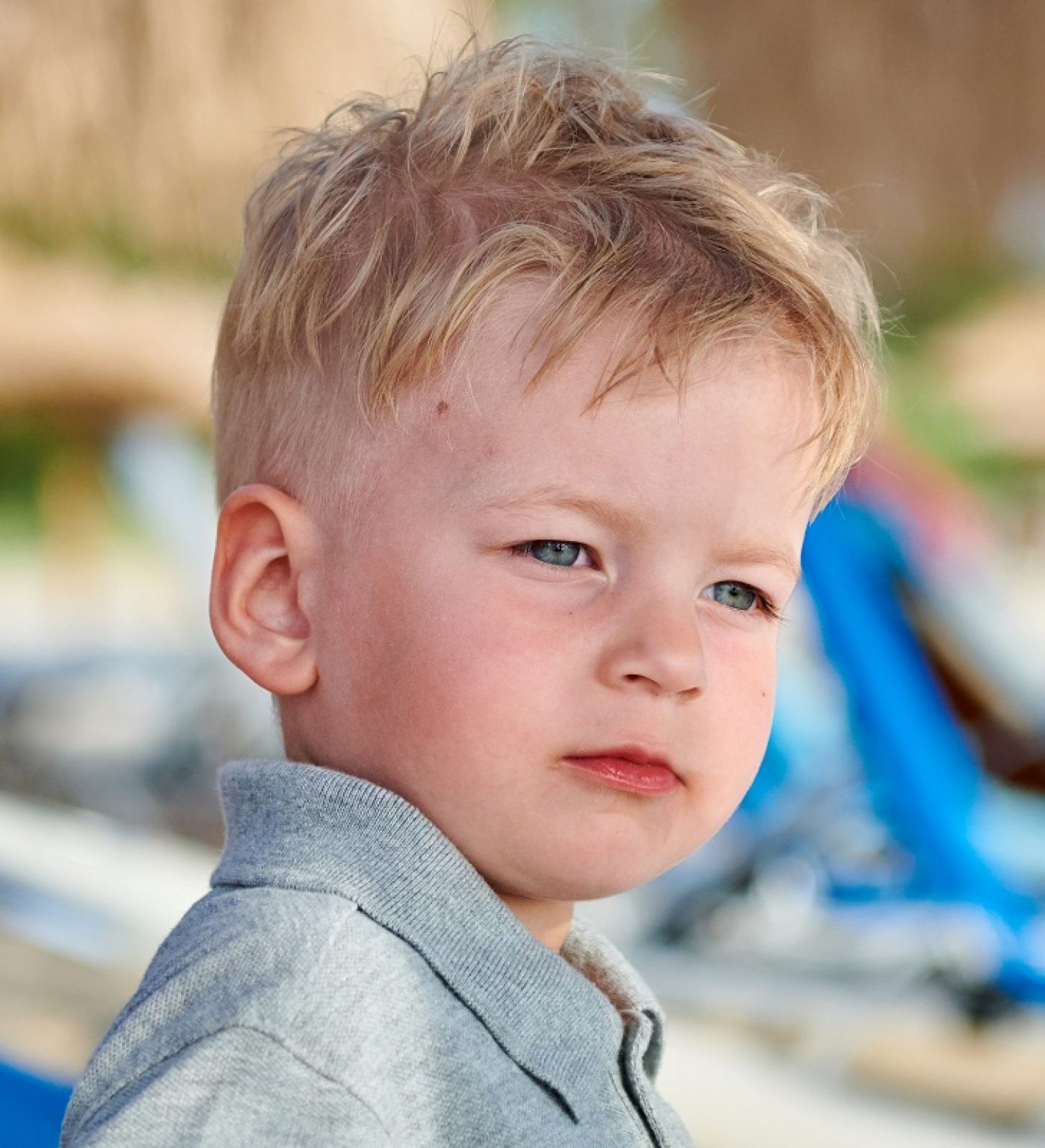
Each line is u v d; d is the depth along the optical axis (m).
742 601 1.12
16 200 4.90
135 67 4.39
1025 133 7.62
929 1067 3.16
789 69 7.26
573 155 1.17
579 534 1.00
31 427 7.09
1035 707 3.41
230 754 5.06
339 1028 0.86
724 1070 2.91
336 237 1.12
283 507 1.08
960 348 8.98
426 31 4.34
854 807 3.53
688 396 1.03
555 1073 0.95
